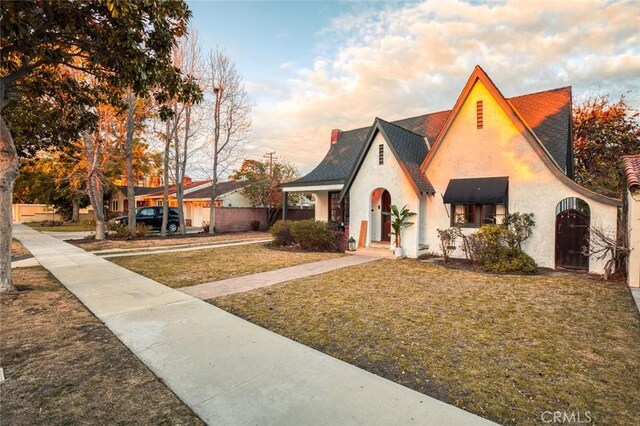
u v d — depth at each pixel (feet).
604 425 9.53
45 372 12.39
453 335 16.34
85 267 34.83
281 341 15.42
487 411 10.07
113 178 95.61
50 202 116.16
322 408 10.07
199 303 21.63
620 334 16.55
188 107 67.56
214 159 76.02
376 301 22.29
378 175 44.47
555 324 17.93
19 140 33.19
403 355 14.11
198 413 9.85
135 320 18.24
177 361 13.28
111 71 24.71
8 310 20.12
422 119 56.59
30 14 17.37
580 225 32.83
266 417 9.62
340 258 41.19
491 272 32.24
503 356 14.03
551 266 34.22
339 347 14.94
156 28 21.02
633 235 26.84
